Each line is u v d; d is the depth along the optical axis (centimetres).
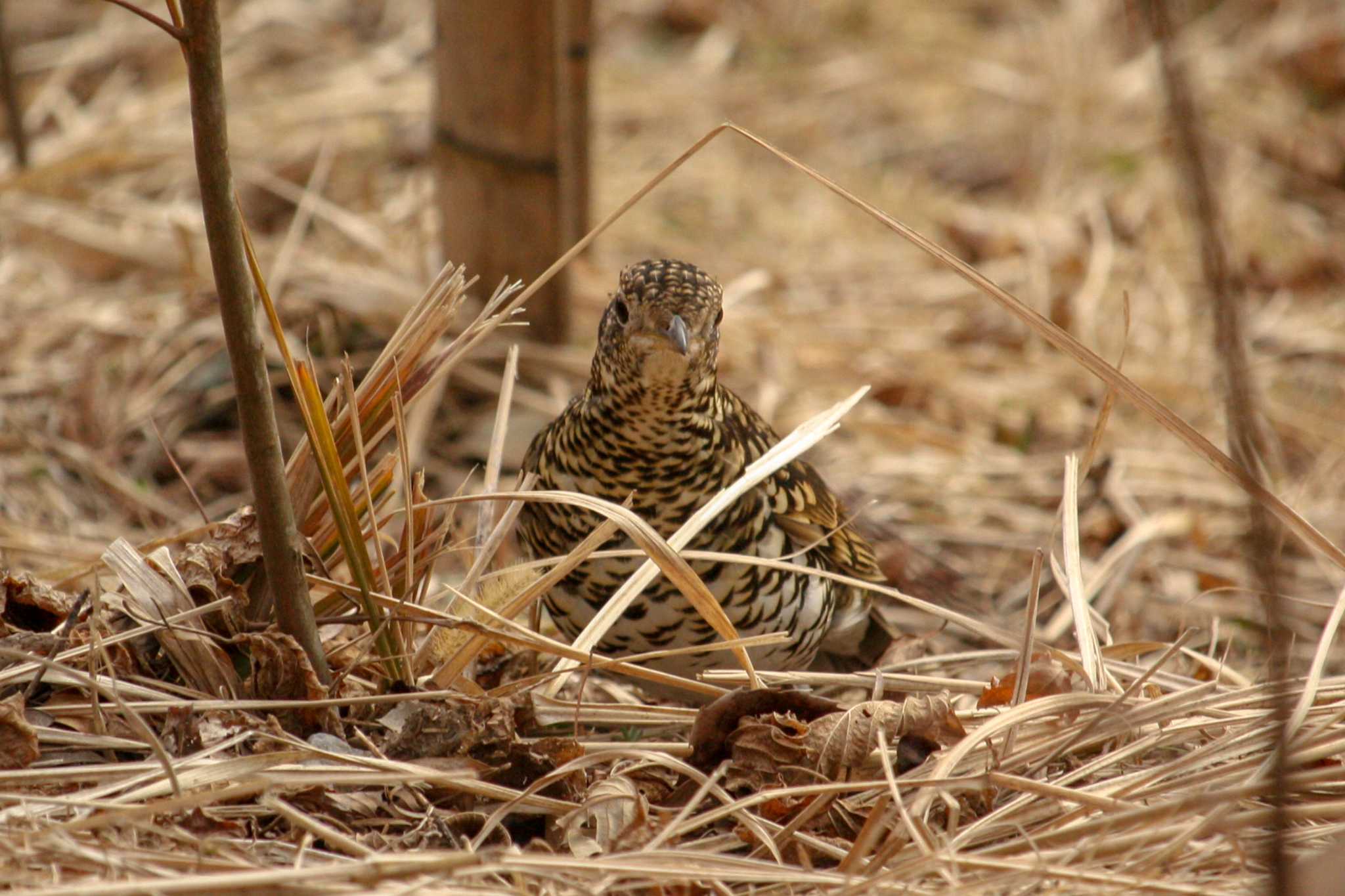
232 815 642
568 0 1312
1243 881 604
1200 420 1404
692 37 2155
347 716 737
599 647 822
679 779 729
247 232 688
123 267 1432
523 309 1312
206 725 685
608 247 1606
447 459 1212
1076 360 771
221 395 1248
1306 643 1049
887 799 661
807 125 1942
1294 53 2114
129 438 1209
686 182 1781
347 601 802
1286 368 1522
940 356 1477
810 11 2223
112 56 1867
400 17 2020
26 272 1424
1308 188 1902
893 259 1683
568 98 1273
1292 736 665
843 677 809
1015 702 757
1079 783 701
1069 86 2044
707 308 755
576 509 789
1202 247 488
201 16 604
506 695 767
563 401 1262
